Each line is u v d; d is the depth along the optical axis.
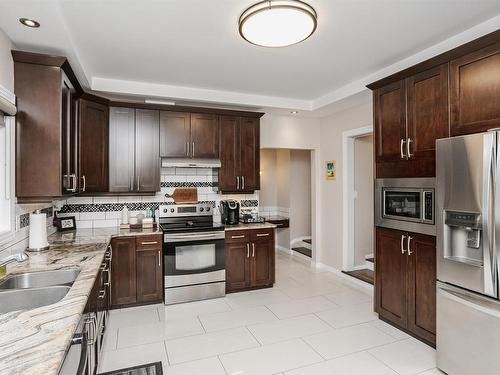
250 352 2.52
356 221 4.59
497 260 1.85
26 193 2.30
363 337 2.74
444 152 2.18
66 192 2.56
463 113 2.17
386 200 2.90
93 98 3.29
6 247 2.16
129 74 3.30
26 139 2.31
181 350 2.56
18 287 1.93
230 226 3.91
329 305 3.49
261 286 4.05
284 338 2.75
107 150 3.54
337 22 2.27
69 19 2.19
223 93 3.91
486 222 1.89
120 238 3.34
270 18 2.01
